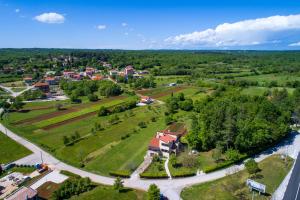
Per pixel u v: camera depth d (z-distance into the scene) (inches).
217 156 3978.8
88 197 3206.2
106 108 6811.0
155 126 5659.5
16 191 3221.0
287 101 6309.1
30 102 7864.2
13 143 4872.0
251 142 4205.2
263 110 5147.6
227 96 6934.1
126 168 3890.3
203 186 3408.0
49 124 5876.0
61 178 3681.1
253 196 3157.0
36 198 3166.8
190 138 4441.4
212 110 5073.8
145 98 7726.4
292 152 4382.4
